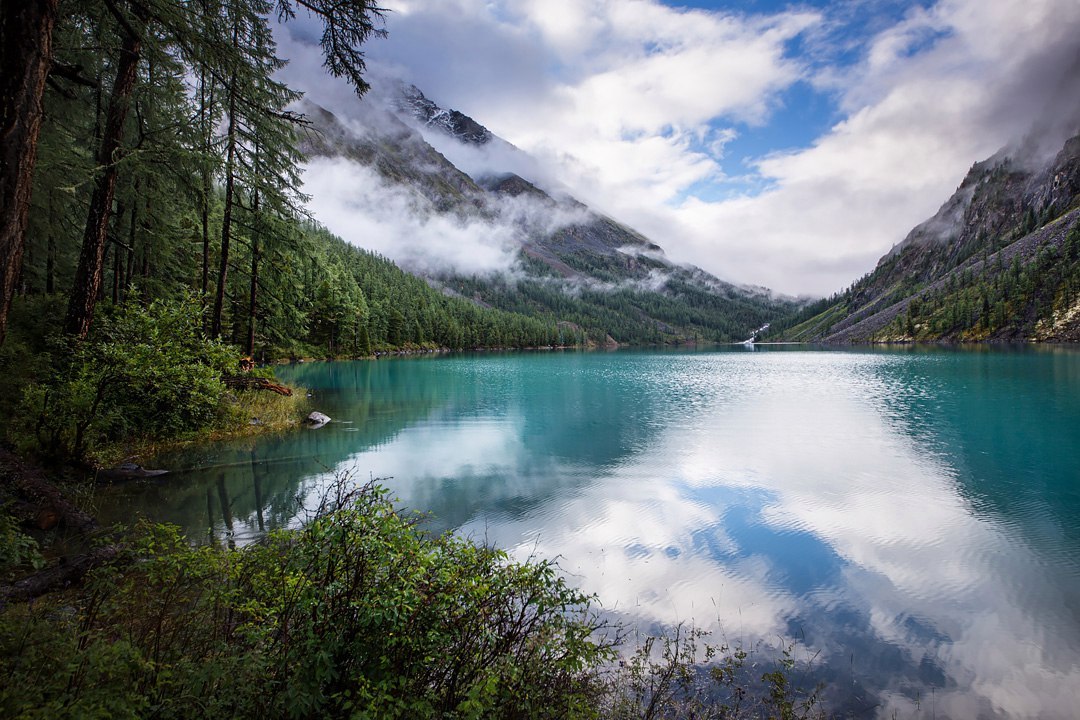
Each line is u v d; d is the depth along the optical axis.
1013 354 77.31
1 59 3.84
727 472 14.64
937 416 24.59
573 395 33.53
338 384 38.38
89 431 11.32
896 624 6.91
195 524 8.82
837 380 44.47
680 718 4.81
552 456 16.19
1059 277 139.50
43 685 2.66
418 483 12.95
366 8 5.57
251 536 8.23
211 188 16.64
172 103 14.89
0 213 3.85
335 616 3.36
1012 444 18.48
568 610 6.81
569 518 10.66
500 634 3.89
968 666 6.04
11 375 11.25
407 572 3.64
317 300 72.88
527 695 3.72
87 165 12.80
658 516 10.91
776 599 7.50
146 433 13.84
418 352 111.19
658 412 26.06
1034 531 10.27
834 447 18.03
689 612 7.04
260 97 10.12
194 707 2.79
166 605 3.77
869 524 10.62
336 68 6.08
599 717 4.45
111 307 16.86
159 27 6.13
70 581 5.50
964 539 9.90
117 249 20.44
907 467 15.30
